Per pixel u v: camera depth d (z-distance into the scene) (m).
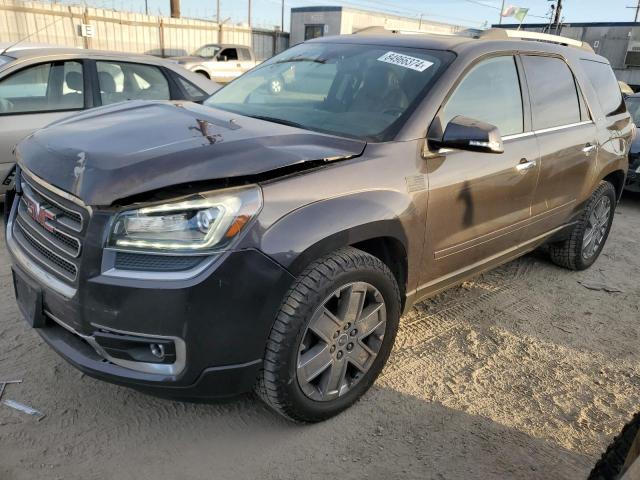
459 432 2.75
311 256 2.34
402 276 2.96
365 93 3.18
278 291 2.27
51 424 2.60
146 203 2.12
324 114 3.14
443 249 3.14
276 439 2.62
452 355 3.43
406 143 2.83
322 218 2.38
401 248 2.82
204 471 2.41
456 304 4.12
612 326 4.01
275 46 33.09
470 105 3.25
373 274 2.63
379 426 2.75
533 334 3.78
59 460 2.40
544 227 4.11
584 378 3.31
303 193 2.38
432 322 3.82
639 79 28.36
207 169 2.20
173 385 2.24
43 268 2.44
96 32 23.52
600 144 4.47
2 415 2.63
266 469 2.44
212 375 2.27
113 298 2.14
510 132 3.58
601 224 4.98
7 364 3.01
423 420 2.81
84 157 2.31
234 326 2.22
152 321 2.14
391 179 2.71
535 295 4.41
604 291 4.61
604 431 2.85
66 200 2.27
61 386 2.87
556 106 4.05
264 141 2.51
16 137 4.94
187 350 2.19
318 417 2.67
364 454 2.56
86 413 2.70
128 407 2.76
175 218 2.13
